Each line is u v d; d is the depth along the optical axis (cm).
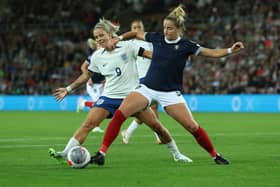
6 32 13238
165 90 2973
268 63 10656
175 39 2986
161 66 2966
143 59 4112
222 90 10556
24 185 2414
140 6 13300
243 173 2742
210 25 12244
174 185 2403
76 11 13475
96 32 3091
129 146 4153
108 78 3131
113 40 3045
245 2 12375
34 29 13262
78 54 12475
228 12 12462
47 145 4303
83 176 2656
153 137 4941
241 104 9994
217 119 7706
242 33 11681
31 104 11369
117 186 2383
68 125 6725
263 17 11875
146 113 3109
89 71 3197
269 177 2614
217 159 3084
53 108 11169
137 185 2405
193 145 4225
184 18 2969
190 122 2991
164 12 13175
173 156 3262
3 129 6103
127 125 6700
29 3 13700
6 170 2870
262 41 11250
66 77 11994
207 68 10975
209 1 12812
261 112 9594
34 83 11944
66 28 13200
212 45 11800
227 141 4575
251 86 10362
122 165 3061
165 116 8631
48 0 13650
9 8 13800
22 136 5188
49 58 12475
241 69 10706
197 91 10725
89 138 4962
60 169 2895
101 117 3091
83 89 11119
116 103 3098
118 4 13362
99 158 2941
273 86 10188
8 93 11925
